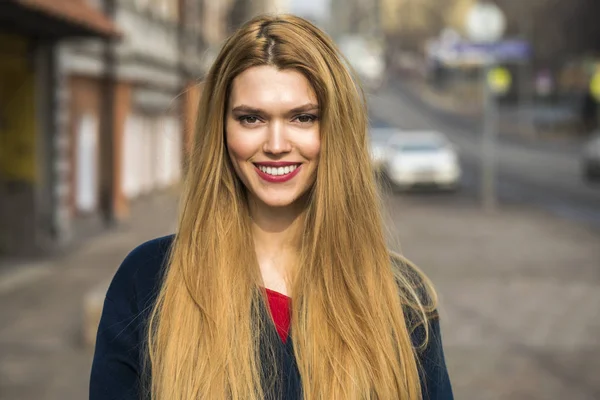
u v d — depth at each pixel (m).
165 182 23.58
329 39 1.99
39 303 9.50
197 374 1.83
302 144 1.95
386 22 132.00
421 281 2.04
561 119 59.72
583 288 10.41
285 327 1.92
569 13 63.66
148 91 22.19
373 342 1.89
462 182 29.91
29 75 12.88
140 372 1.90
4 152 12.91
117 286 1.96
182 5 26.56
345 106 1.96
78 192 15.38
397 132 32.00
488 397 5.95
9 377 6.48
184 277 1.91
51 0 10.43
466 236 15.81
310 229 2.00
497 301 9.58
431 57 90.06
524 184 28.42
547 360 6.98
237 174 2.03
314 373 1.85
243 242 1.97
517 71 78.12
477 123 64.88
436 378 1.97
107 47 17.06
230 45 1.98
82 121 15.50
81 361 7.00
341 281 1.94
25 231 12.97
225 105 2.00
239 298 1.90
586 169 29.78
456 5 121.75
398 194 25.62
